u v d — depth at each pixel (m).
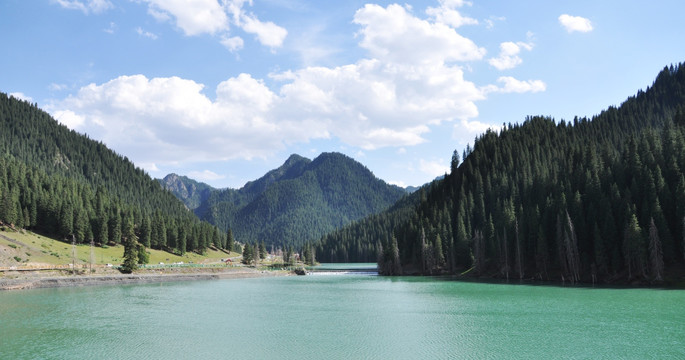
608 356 46.69
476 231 168.75
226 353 49.53
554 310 76.38
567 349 49.72
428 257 184.50
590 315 70.50
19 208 184.25
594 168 157.75
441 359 46.69
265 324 66.62
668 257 113.44
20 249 156.38
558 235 131.88
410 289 120.25
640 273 114.75
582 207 138.12
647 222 118.06
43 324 66.69
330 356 48.19
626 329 59.31
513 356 47.31
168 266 174.25
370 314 75.69
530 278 143.75
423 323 66.38
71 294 109.00
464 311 77.44
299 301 95.06
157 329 62.91
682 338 53.97
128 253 158.50
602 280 121.88
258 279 171.38
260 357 47.84
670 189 128.62
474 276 164.75
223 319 71.31
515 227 154.88
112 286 134.00
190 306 87.12
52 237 192.62
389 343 53.81
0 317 73.25
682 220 113.56
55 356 48.50
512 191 187.88
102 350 50.97
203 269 179.88
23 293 111.38
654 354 47.16
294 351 50.25
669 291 99.88
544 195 164.88
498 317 70.50
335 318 71.81
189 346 52.78
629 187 137.62
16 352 50.16
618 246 122.50
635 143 168.12
